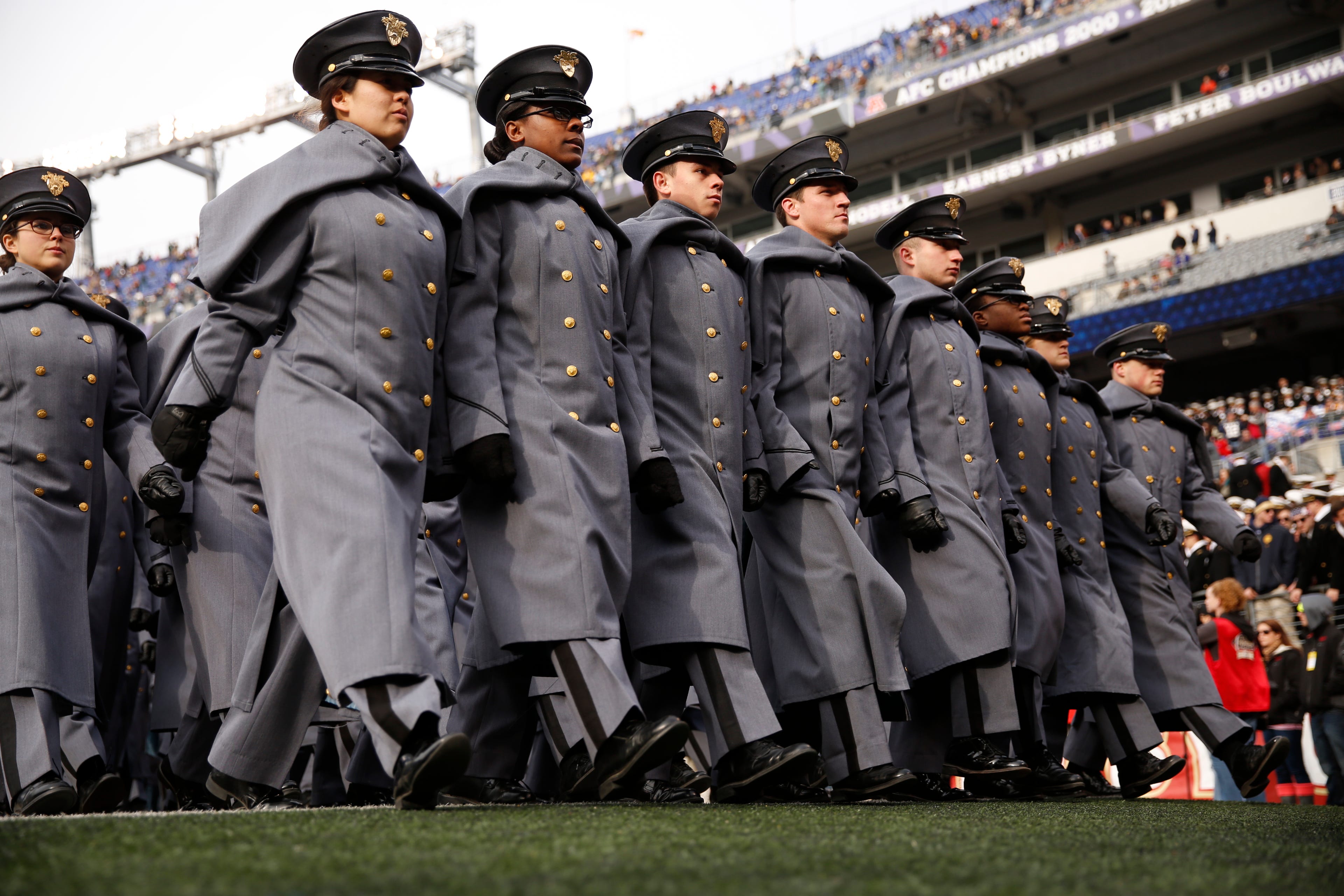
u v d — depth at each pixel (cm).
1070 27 3306
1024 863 232
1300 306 3003
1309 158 3234
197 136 3428
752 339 515
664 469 419
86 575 494
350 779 480
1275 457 2547
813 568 483
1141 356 828
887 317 562
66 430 496
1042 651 630
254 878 181
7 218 512
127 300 3716
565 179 431
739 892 177
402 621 328
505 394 397
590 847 227
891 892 182
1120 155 3375
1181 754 999
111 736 685
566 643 374
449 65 3216
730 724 411
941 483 578
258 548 541
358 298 364
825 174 534
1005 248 3700
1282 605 1255
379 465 350
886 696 524
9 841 222
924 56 3619
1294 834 370
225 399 364
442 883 178
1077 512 706
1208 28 3238
